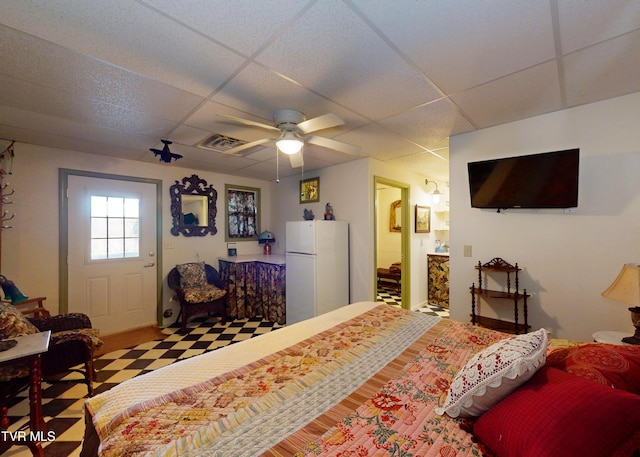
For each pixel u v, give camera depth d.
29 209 3.02
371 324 1.98
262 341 1.70
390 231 6.13
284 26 1.30
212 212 4.51
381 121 2.45
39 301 2.74
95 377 2.45
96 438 1.03
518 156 2.38
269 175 4.80
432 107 2.18
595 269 2.14
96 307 3.44
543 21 1.28
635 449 0.65
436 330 1.86
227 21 1.26
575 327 2.22
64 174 3.23
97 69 1.64
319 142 2.31
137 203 3.79
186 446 0.89
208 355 1.52
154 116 2.32
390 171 4.07
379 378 1.28
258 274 4.36
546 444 0.69
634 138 1.98
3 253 2.89
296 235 3.73
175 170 4.14
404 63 1.60
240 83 1.81
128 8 1.18
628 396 0.75
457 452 0.86
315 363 1.43
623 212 2.03
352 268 3.85
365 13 1.22
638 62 1.59
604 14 1.23
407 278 4.42
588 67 1.65
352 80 1.78
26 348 1.58
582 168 2.17
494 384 0.92
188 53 1.50
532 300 2.42
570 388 0.83
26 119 2.36
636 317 1.68
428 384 1.23
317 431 0.95
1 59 1.53
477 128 2.62
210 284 4.21
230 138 2.87
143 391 1.19
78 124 2.47
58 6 1.16
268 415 1.04
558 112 2.25
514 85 1.86
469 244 2.75
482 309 2.71
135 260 3.75
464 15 1.24
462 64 1.62
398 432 0.95
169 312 4.00
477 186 2.62
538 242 2.39
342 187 3.98
